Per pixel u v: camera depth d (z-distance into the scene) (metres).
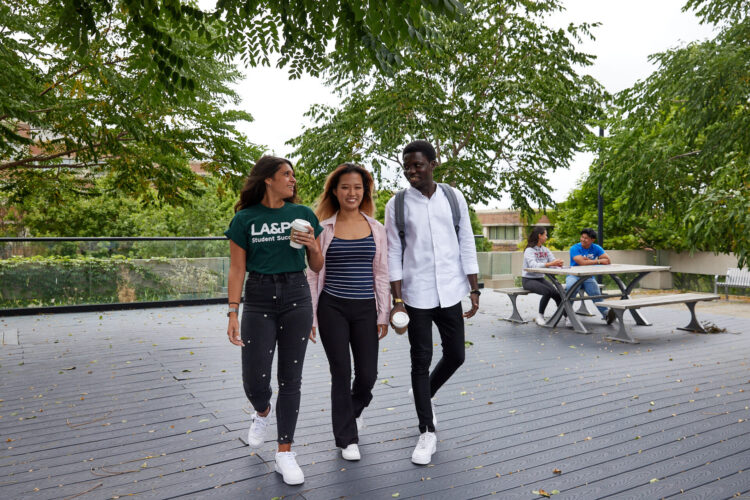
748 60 8.60
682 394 3.83
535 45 11.96
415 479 2.45
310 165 12.66
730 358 5.05
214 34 4.78
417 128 11.27
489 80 11.39
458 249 2.87
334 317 2.60
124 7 3.80
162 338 6.17
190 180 7.86
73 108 5.47
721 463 2.61
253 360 2.43
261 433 2.74
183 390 3.99
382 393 3.93
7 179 7.88
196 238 9.38
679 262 16.33
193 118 6.81
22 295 8.10
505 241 40.69
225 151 7.23
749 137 8.84
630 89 10.84
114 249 8.75
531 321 7.52
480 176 12.35
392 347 5.71
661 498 2.26
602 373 4.49
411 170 2.81
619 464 2.61
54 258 8.31
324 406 3.61
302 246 2.33
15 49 4.98
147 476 2.49
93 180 8.70
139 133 5.93
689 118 9.46
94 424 3.23
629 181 11.36
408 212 2.80
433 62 11.30
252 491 2.33
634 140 11.26
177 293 9.30
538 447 2.84
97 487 2.38
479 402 3.67
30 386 4.10
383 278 2.69
